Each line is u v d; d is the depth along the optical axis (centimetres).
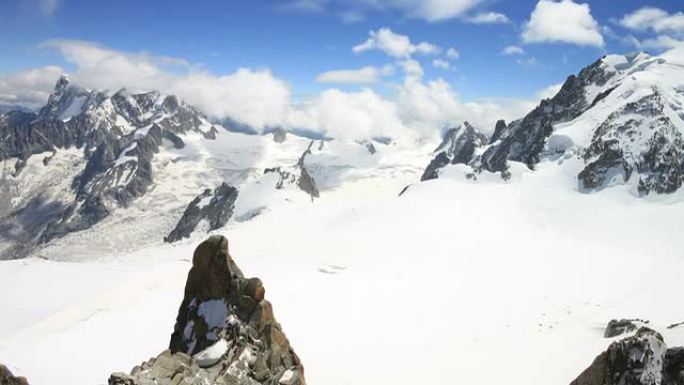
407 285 13150
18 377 2680
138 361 8656
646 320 8369
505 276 13675
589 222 17338
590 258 14625
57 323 10838
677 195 18288
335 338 9500
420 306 11650
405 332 9962
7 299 12888
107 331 10025
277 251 16950
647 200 18450
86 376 8031
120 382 2534
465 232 16775
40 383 7744
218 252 3559
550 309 11094
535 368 6888
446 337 9512
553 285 12850
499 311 11188
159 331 10044
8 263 16000
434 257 15112
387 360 7994
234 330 3234
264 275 14150
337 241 17162
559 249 15400
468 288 12950
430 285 13162
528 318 10512
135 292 12556
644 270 13450
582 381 3156
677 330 4097
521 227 17238
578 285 12744
